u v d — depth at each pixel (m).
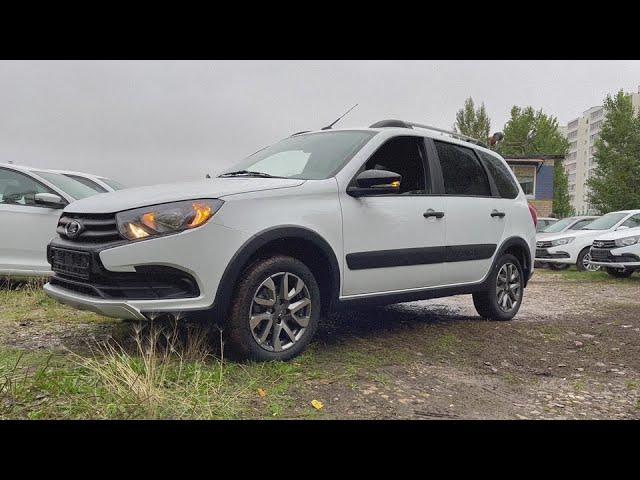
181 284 3.47
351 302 4.25
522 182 29.61
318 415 2.99
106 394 2.92
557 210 49.50
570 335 5.59
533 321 6.25
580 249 14.28
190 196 3.53
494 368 4.25
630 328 6.09
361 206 4.25
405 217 4.58
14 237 6.34
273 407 3.02
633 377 4.20
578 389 3.86
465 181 5.45
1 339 4.18
